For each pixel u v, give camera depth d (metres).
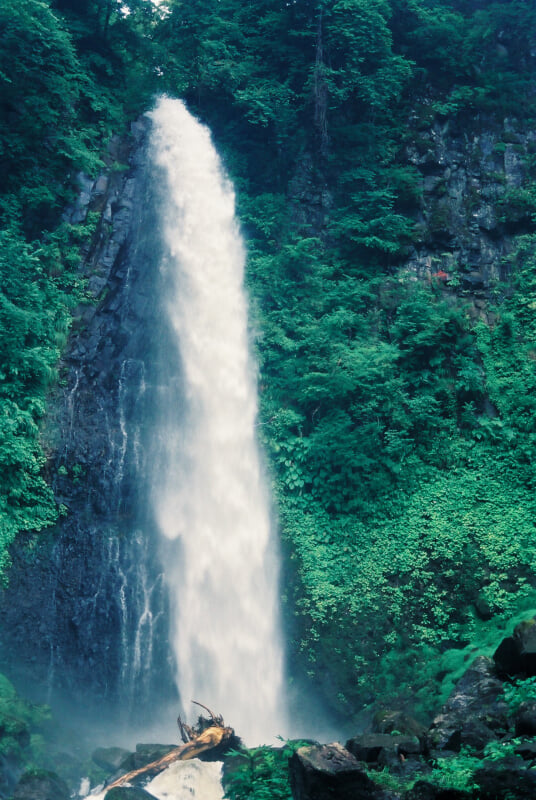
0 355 20.62
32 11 24.22
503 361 23.64
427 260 25.55
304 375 23.11
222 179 27.06
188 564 21.83
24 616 19.08
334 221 26.19
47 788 11.59
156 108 27.75
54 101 24.80
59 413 22.00
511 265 25.56
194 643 20.81
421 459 22.14
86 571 20.31
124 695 19.30
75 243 24.44
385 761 9.62
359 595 20.17
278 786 8.61
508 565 19.92
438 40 28.73
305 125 27.59
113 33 28.19
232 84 27.91
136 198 26.05
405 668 18.69
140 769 12.30
